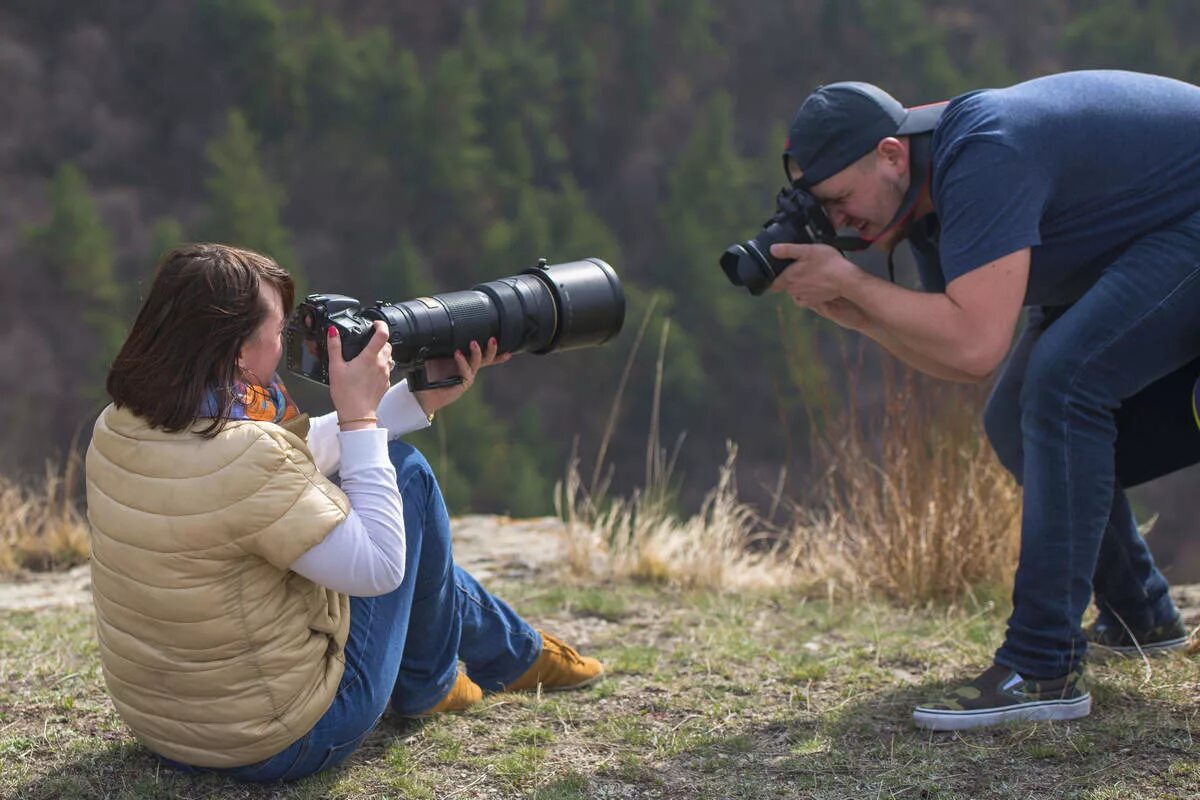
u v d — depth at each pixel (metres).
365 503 2.30
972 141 2.70
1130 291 2.72
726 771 2.70
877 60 72.75
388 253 61.75
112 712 3.04
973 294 2.68
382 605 2.56
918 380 4.73
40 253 51.78
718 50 73.94
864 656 3.58
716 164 63.72
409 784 2.59
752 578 5.11
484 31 71.88
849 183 2.89
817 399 5.03
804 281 2.86
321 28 67.12
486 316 2.58
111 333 48.06
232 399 2.24
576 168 71.19
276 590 2.31
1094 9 72.12
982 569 4.50
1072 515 2.78
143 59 63.09
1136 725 2.76
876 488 4.83
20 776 2.67
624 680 3.36
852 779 2.62
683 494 57.97
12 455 46.59
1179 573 54.72
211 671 2.30
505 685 3.15
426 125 63.47
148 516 2.21
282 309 2.32
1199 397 2.77
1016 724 2.79
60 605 4.40
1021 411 2.94
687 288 61.78
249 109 63.19
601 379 60.56
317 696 2.40
